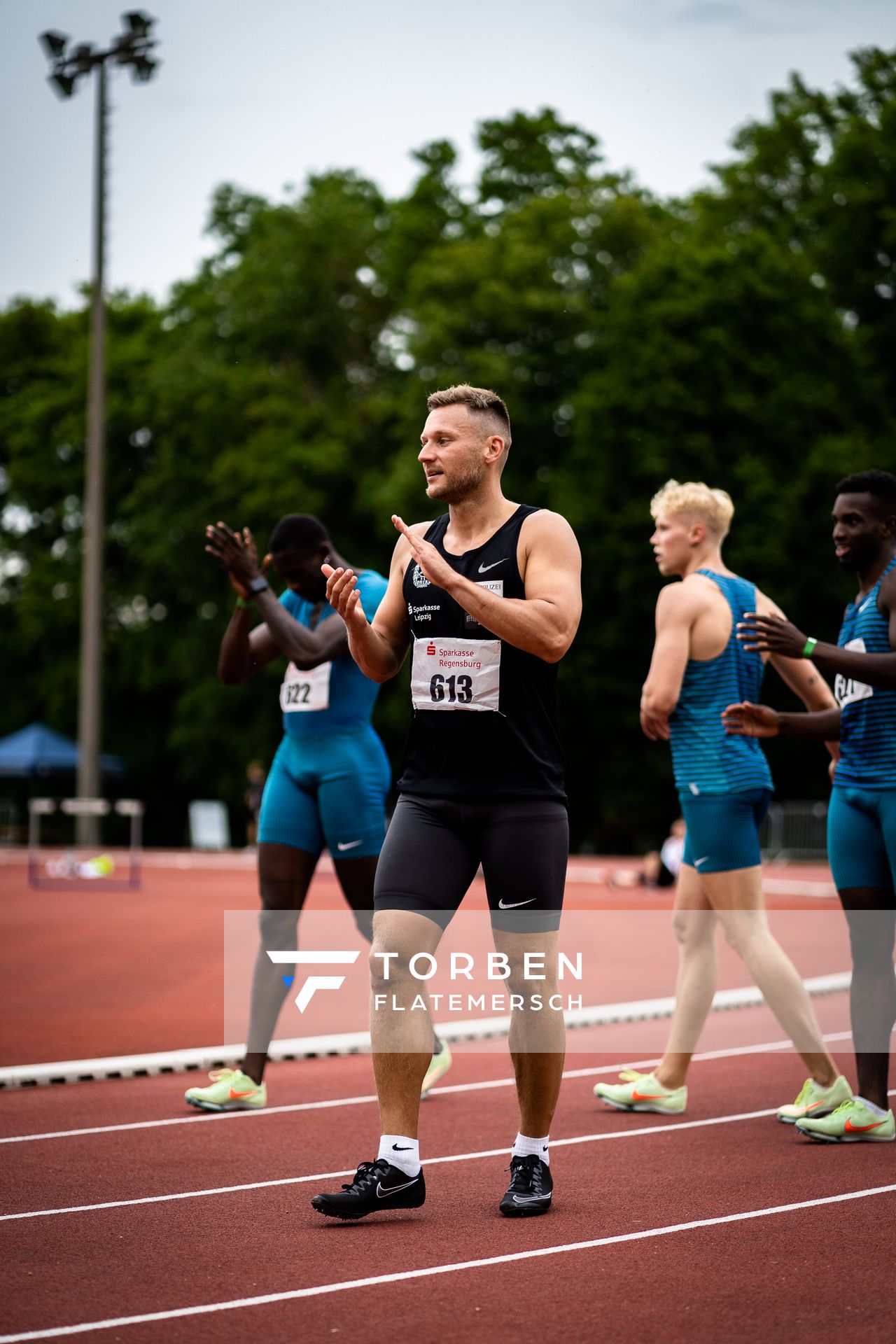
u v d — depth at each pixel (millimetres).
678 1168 10172
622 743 66438
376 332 83562
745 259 64812
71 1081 13500
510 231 72438
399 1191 8570
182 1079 13734
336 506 79438
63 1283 7406
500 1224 8656
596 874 54344
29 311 93062
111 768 73000
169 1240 8242
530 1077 8844
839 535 11477
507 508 8930
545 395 71438
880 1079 11102
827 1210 8961
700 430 62906
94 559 59125
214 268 86125
